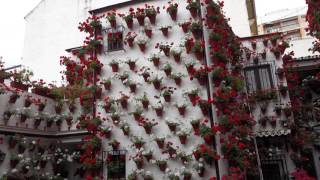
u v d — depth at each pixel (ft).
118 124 34.19
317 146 38.78
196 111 31.78
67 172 39.22
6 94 33.01
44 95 38.73
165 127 32.53
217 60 32.48
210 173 29.58
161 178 31.27
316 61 40.73
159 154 31.99
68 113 38.73
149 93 34.04
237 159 29.71
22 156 32.65
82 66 38.75
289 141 37.99
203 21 34.01
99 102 35.86
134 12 36.55
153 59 34.14
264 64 40.32
